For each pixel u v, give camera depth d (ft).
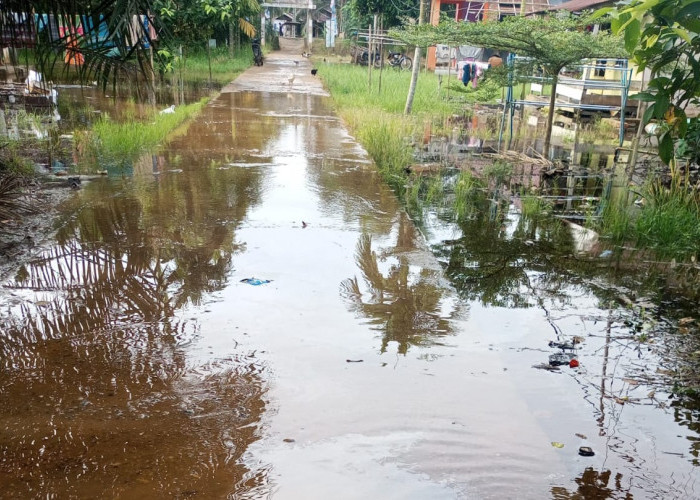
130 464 8.07
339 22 146.30
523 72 31.91
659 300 14.48
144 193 20.99
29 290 13.25
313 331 11.89
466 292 14.57
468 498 7.69
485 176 27.20
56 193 20.58
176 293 13.34
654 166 28.96
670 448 8.98
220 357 10.82
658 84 12.44
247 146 29.86
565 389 10.39
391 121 37.35
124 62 15.79
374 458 8.36
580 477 8.21
